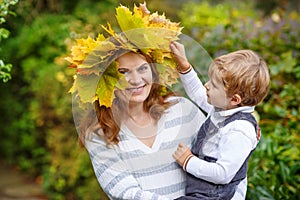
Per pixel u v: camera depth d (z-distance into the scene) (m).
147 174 2.73
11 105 6.84
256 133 2.77
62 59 5.42
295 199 3.96
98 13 6.20
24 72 6.45
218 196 2.71
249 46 5.56
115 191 2.67
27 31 6.54
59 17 6.50
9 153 7.03
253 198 3.96
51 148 5.95
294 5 8.28
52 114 5.77
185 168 2.74
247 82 2.73
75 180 5.39
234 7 8.15
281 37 5.67
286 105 4.97
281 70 5.14
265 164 4.16
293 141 4.44
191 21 6.51
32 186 6.54
